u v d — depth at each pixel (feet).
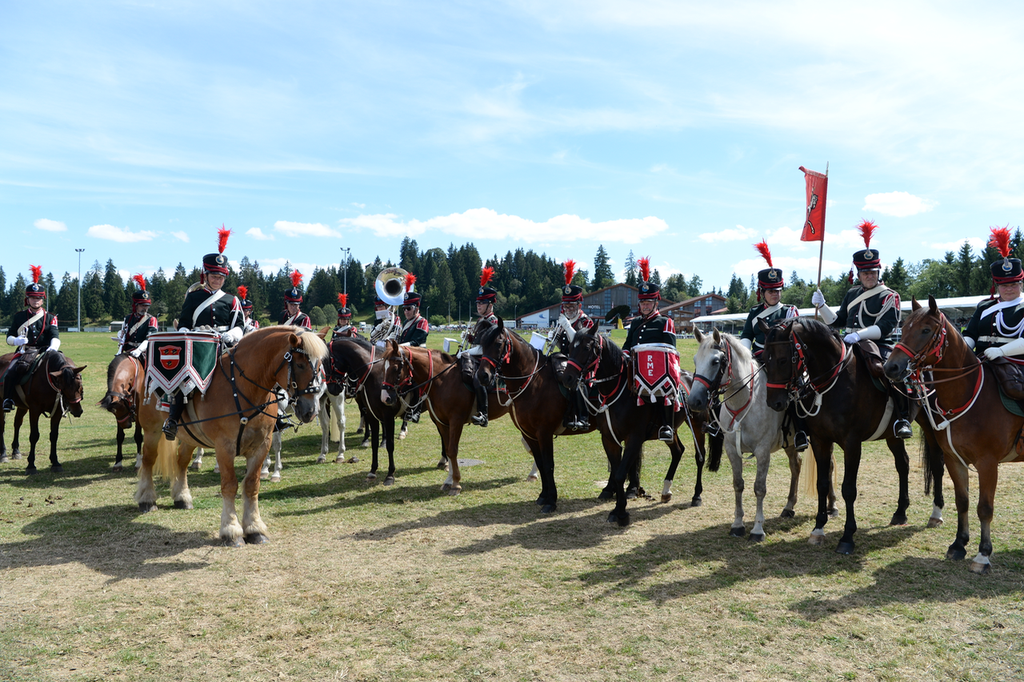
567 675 13.34
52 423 33.96
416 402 31.17
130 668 13.71
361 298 466.70
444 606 16.87
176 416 22.27
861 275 24.02
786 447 24.85
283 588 18.17
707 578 18.67
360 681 13.16
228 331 24.54
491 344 26.11
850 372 21.21
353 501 28.04
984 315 20.92
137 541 22.29
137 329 35.55
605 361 24.50
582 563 20.10
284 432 47.96
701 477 28.96
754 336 26.58
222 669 13.66
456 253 558.56
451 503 27.68
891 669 13.43
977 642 14.53
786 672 13.37
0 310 455.22
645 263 26.27
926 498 27.12
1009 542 21.26
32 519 24.84
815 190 28.14
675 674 13.33
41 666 13.79
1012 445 18.88
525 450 39.91
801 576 18.75
